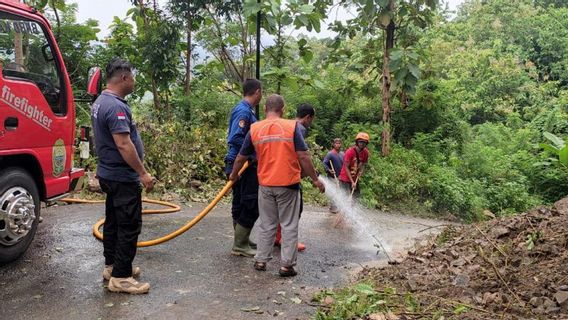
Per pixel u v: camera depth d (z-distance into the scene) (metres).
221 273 5.04
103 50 12.48
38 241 5.78
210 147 10.43
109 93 4.15
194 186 9.80
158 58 11.67
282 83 11.22
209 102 12.61
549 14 32.66
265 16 9.97
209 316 3.95
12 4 4.88
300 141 4.94
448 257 5.05
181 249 5.82
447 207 10.86
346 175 8.74
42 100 5.17
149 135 9.76
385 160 11.76
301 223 7.93
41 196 5.38
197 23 12.56
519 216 5.59
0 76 4.59
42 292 4.29
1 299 4.12
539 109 22.58
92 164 9.21
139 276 4.79
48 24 5.36
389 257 6.03
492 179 13.13
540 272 4.23
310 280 4.98
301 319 3.94
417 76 11.38
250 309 4.11
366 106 14.26
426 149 13.05
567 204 5.53
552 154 14.81
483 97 24.03
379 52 13.12
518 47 29.92
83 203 8.03
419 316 3.80
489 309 3.83
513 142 16.80
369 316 3.79
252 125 5.15
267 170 5.00
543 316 3.61
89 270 4.89
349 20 12.82
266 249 5.15
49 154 5.32
